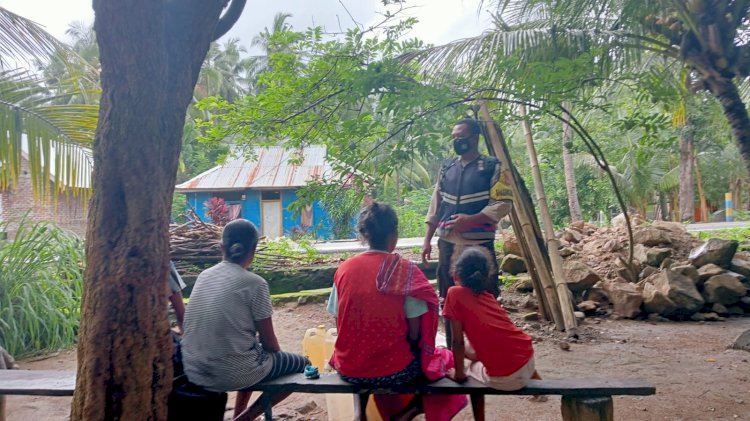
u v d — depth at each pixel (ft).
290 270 28.07
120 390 7.61
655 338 19.83
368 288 9.86
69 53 19.03
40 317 20.24
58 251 21.70
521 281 25.09
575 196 55.57
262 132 14.39
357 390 10.02
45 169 19.38
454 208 14.53
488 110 16.62
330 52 13.46
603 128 32.63
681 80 20.13
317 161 69.72
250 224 10.57
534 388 9.93
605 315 22.93
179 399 9.50
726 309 23.21
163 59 7.66
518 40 17.39
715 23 17.07
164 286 7.97
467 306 10.07
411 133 13.67
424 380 10.18
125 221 7.60
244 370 9.82
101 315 7.57
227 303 9.84
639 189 71.05
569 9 18.98
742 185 99.71
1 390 10.43
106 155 7.55
